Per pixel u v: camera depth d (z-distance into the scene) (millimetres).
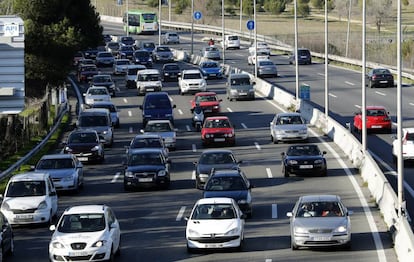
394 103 124875
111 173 82000
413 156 78625
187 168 83125
